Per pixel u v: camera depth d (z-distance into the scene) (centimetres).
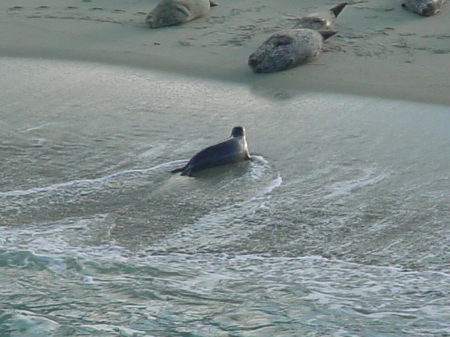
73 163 2270
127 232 1947
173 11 3250
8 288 1803
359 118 2481
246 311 1689
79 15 3425
